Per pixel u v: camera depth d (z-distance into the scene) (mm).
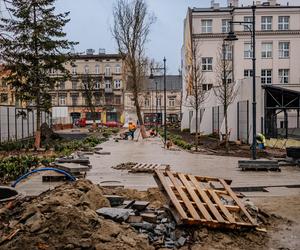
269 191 12602
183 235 7281
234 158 22562
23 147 28422
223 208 8203
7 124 34469
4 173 14352
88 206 7398
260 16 55594
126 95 91312
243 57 54844
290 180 14688
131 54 45062
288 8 55531
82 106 92562
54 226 6254
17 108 36438
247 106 30359
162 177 8688
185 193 8391
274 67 55500
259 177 15430
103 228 6574
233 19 55469
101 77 93125
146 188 12648
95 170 17406
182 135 49062
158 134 53281
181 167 18453
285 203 10789
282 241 7512
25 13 26156
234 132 33219
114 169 17719
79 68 93938
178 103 95562
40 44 27391
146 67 71562
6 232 6285
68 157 19281
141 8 45312
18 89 28406
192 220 7410
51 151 25750
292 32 55125
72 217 6422
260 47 55531
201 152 26328
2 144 28469
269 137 32812
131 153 25922
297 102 34469
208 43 55875
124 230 6957
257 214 8758
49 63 27734
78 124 86875
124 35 45094
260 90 30688
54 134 37781
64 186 8180
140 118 46031
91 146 30250
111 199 8344
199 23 56375
